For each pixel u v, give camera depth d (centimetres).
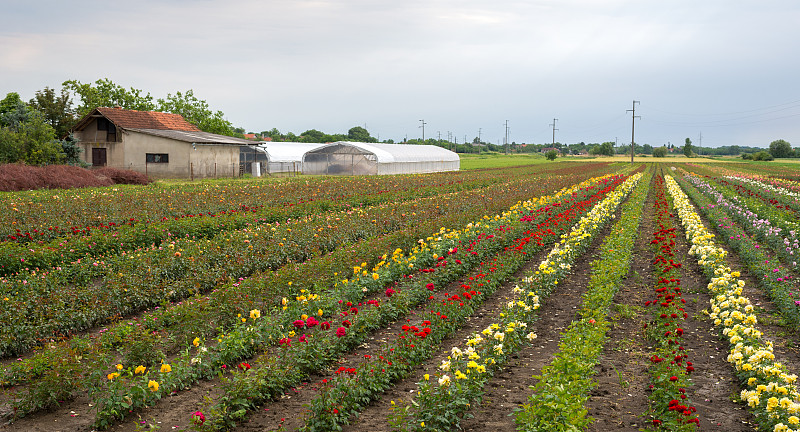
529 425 654
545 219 2267
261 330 1024
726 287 1234
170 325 1091
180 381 874
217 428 723
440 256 1577
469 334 1098
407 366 908
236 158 5697
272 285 1253
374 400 835
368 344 1062
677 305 1148
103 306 1195
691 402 826
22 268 1427
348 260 1496
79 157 5312
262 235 1775
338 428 720
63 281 1355
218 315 1132
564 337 952
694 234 1925
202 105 8119
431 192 3741
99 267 1448
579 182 4778
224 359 942
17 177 3450
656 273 1520
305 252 1741
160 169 5131
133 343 949
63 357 852
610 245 1762
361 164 6166
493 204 2703
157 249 1599
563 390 671
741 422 763
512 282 1498
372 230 2045
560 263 1512
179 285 1365
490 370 888
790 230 1967
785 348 1034
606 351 1026
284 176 5884
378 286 1364
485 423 759
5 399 856
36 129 4759
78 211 2316
